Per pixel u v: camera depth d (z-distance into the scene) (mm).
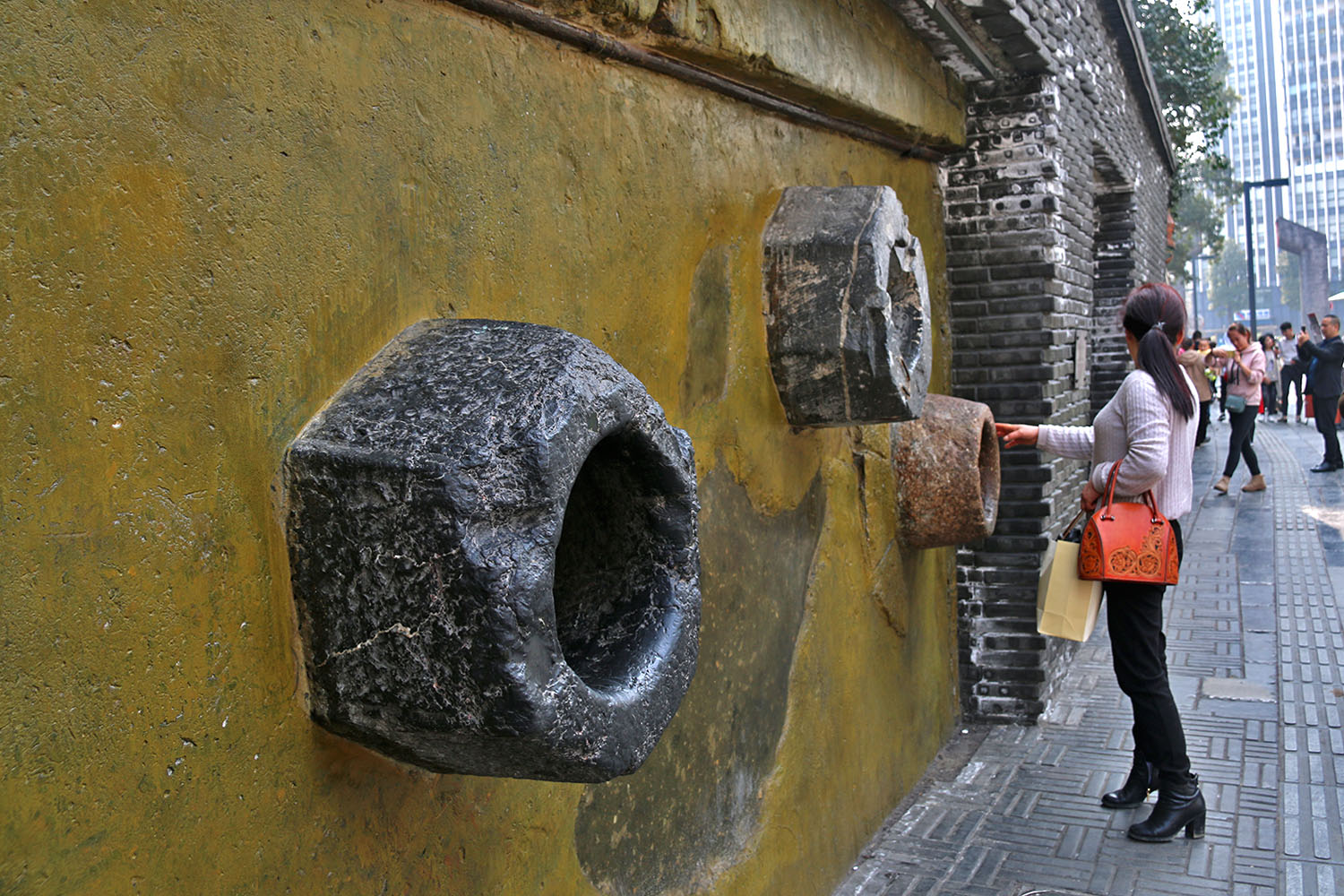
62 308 1194
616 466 1750
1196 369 11867
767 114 3133
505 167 1971
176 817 1320
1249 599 7340
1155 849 3779
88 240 1223
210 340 1374
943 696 4902
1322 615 6848
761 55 2785
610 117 2316
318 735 1532
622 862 2363
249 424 1428
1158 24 18562
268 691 1450
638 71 2436
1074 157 5516
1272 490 11945
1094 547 3738
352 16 1618
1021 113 4906
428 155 1773
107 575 1239
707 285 2764
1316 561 8328
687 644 1743
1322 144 102375
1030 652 5078
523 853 2018
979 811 4152
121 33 1267
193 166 1354
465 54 1868
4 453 1131
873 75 3658
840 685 3613
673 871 2572
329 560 1459
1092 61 6535
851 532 3754
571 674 1443
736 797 2891
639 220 2436
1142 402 3658
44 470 1172
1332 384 12961
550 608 1405
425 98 1768
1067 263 5285
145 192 1292
